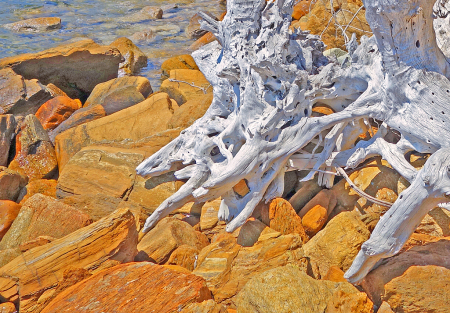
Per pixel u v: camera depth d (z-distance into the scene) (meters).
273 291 3.67
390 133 4.83
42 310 3.90
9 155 6.74
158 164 5.49
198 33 11.66
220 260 4.30
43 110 7.72
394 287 3.74
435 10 4.52
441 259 3.83
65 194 5.74
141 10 13.32
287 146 4.69
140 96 7.66
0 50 10.81
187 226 4.96
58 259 4.32
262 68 4.64
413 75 4.02
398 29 3.80
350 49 4.82
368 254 3.80
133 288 3.92
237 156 4.66
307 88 4.77
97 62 8.87
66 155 6.42
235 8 4.98
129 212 4.56
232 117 5.20
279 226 4.67
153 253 4.64
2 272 4.27
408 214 3.72
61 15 13.18
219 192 4.73
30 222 5.01
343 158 4.79
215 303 3.73
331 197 4.88
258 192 4.73
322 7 7.55
